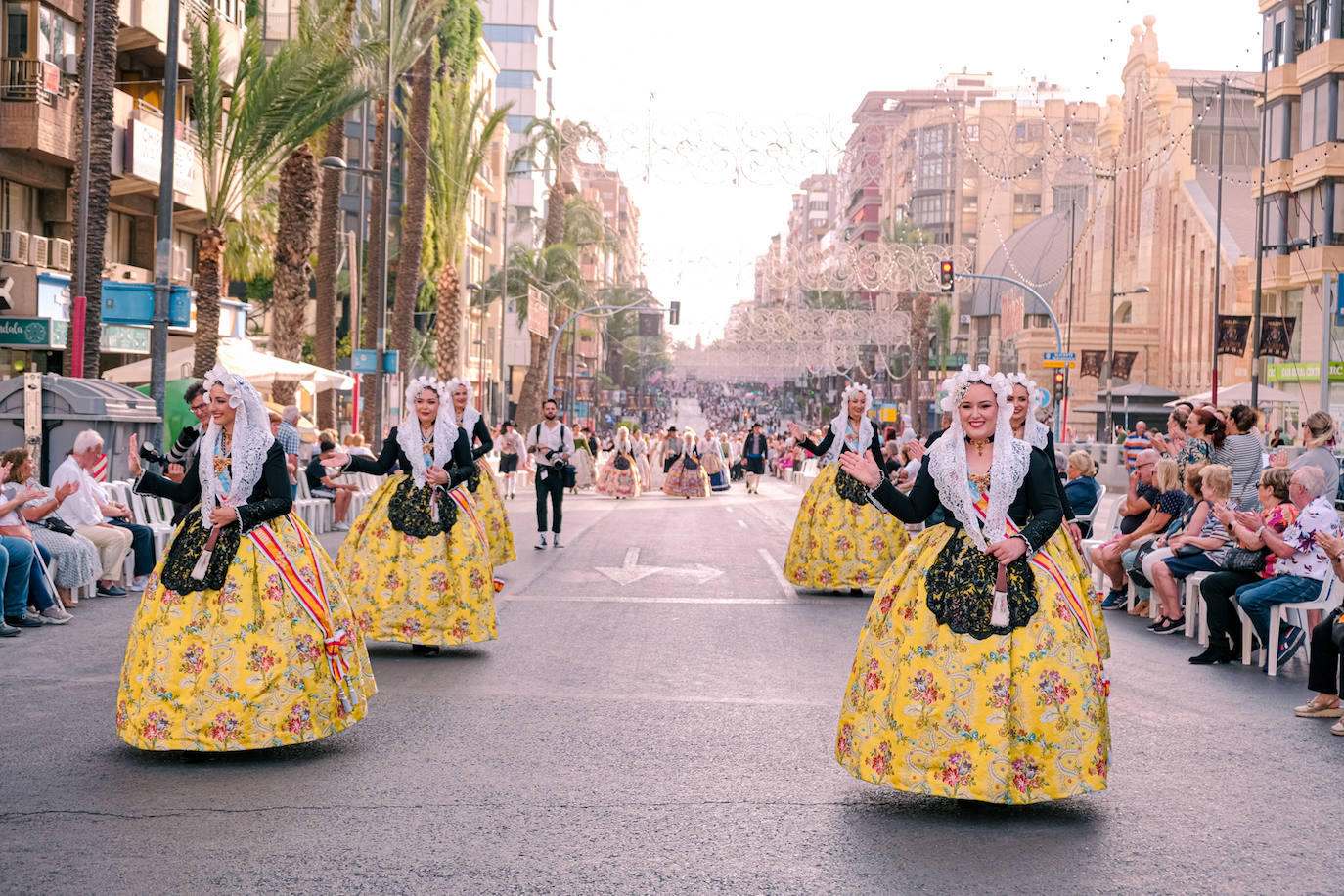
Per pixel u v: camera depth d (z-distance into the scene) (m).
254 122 26.84
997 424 6.01
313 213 31.44
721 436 53.94
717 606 13.12
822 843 5.48
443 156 48.75
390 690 8.66
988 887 4.96
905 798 6.23
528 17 96.06
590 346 120.19
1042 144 85.25
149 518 15.58
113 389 16.98
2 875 4.93
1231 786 6.58
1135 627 12.55
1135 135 75.69
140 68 32.50
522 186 91.75
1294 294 48.78
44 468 16.03
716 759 6.92
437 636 9.84
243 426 6.76
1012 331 92.12
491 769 6.64
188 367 25.95
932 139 116.62
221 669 6.61
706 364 96.44
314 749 7.02
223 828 5.57
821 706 8.34
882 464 14.15
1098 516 27.97
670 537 21.83
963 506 5.91
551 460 19.44
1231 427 13.37
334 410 39.31
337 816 5.77
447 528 9.90
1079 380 73.19
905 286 63.00
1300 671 10.20
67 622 11.47
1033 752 5.74
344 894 4.77
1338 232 45.53
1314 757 7.27
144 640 6.70
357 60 29.28
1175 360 68.31
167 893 4.76
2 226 28.45
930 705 5.81
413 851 5.29
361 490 24.94
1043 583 5.91
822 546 13.98
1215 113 68.94
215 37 27.33
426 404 9.83
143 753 6.88
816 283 62.25
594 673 9.38
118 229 32.88
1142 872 5.18
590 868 5.12
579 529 23.30
